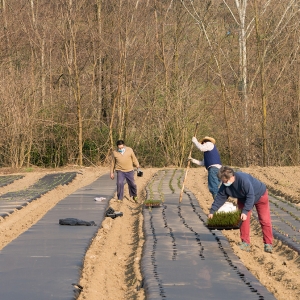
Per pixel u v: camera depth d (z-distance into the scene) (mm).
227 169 13633
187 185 31984
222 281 10945
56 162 51719
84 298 10219
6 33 52875
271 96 53375
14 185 34062
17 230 17984
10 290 10258
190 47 57688
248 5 62719
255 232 17938
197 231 16859
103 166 49875
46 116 50250
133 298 10586
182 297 9820
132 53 52531
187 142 51688
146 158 52531
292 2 52281
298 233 16641
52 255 13344
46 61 55562
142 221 19781
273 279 12070
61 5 53250
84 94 52812
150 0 56656
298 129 53344
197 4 59312
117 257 14531
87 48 54469
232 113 53844
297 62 53719
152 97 53094
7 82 47875
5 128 47500
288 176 34750
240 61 53531
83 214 20438
